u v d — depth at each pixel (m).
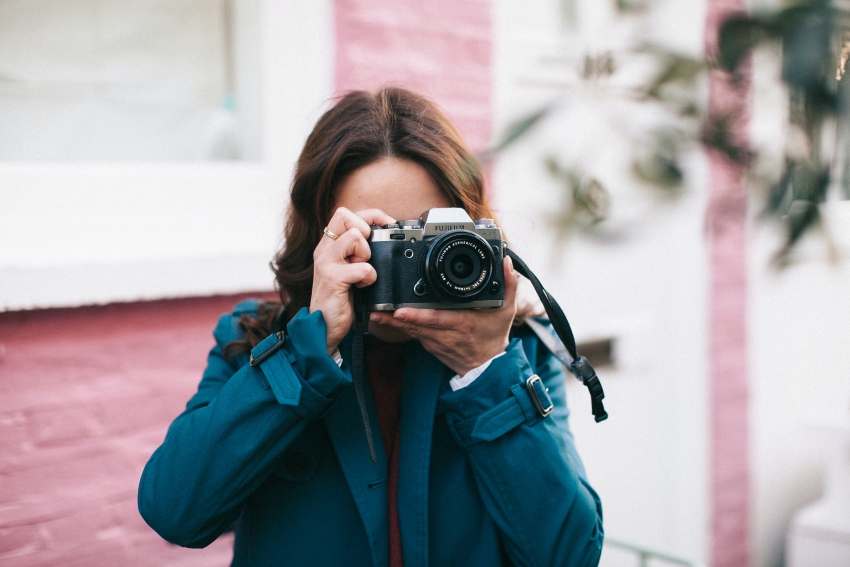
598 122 0.93
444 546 1.21
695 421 3.21
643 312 3.13
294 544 1.20
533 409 1.21
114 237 1.95
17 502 1.81
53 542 1.86
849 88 0.82
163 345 2.00
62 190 1.91
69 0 1.99
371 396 1.28
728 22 0.83
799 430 3.64
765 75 0.85
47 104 1.98
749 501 3.45
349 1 2.28
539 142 0.95
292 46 2.20
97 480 1.91
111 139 2.07
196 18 2.17
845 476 3.04
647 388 3.18
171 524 1.14
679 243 3.12
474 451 1.21
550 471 1.19
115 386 1.93
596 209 0.90
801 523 3.09
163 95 2.13
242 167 2.17
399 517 1.20
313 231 1.34
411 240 1.19
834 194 0.85
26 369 1.82
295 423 1.16
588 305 2.95
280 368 1.16
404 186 1.26
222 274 2.01
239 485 1.14
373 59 2.34
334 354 1.21
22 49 1.94
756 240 0.98
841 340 3.79
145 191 2.01
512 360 1.24
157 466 1.18
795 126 0.85
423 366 1.29
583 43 0.94
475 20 2.53
